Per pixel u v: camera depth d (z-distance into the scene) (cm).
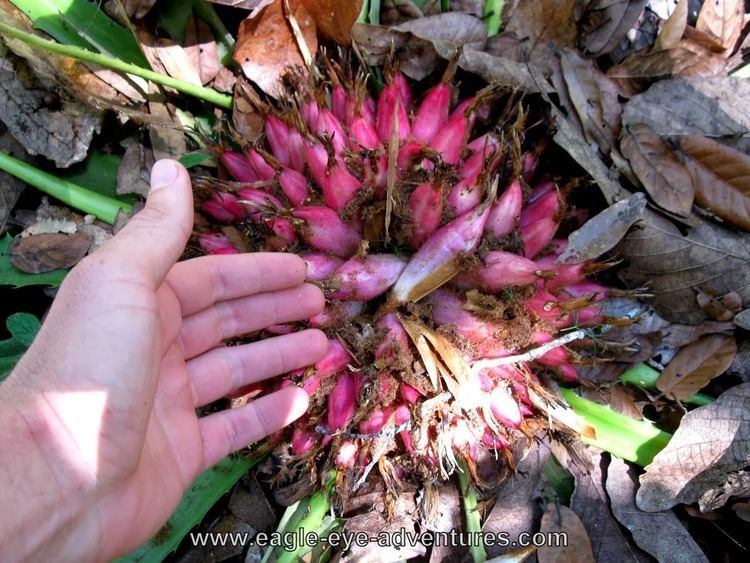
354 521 38
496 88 34
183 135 40
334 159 29
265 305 31
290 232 32
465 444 32
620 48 41
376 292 31
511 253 30
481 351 31
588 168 34
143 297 22
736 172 34
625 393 37
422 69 38
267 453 38
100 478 22
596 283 36
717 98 36
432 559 37
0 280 37
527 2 38
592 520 37
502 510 37
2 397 21
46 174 38
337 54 39
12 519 20
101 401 21
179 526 35
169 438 27
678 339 36
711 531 37
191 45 39
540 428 33
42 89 38
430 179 29
